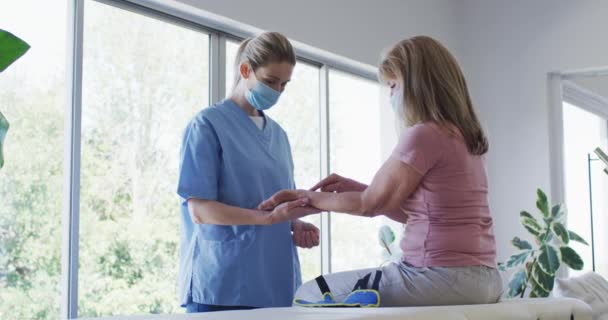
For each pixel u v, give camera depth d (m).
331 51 3.72
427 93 1.60
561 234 3.76
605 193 4.45
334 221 3.99
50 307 2.44
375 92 4.38
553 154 4.62
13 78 2.38
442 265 1.54
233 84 2.32
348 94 4.15
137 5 2.81
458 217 1.54
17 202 2.37
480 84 4.90
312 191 1.80
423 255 1.56
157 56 2.89
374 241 4.30
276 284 2.21
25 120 2.41
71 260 2.49
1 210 2.33
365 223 4.23
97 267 2.59
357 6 3.97
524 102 4.71
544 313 1.69
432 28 4.71
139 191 2.78
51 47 2.50
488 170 4.82
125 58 2.76
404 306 1.58
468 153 1.60
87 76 2.60
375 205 1.59
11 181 2.36
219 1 3.01
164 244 2.86
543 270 3.71
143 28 2.84
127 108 2.75
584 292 3.03
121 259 2.68
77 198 2.52
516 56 4.77
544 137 4.61
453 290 1.53
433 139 1.54
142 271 2.76
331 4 3.75
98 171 2.62
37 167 2.43
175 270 2.90
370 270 1.70
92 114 2.61
